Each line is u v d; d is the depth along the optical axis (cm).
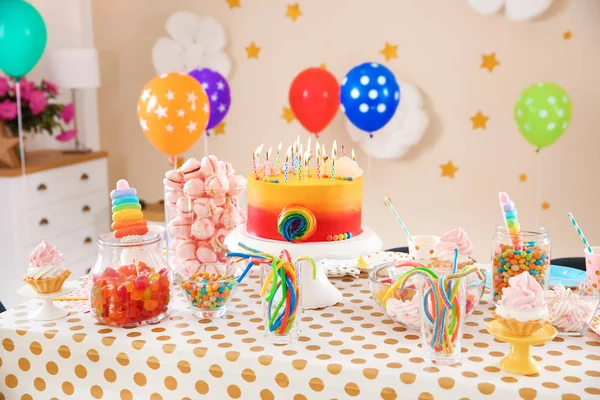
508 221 171
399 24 373
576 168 359
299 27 389
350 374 137
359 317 168
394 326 162
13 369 161
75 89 412
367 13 377
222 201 193
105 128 434
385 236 395
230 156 414
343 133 390
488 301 179
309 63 391
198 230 190
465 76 367
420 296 141
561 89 323
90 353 154
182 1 406
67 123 392
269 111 402
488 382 131
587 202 361
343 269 205
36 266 165
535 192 367
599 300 156
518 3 348
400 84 374
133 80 423
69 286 173
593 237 362
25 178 350
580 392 127
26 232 353
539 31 353
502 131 367
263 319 155
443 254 178
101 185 408
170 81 296
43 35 338
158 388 151
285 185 173
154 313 162
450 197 381
